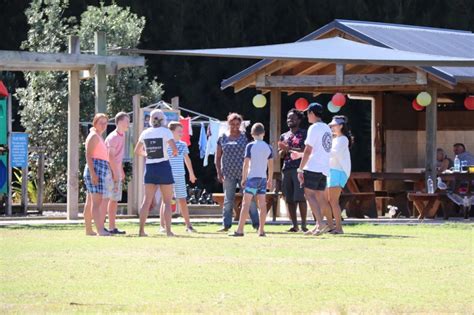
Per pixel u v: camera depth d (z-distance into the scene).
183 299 17.95
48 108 59.38
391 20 67.75
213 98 69.00
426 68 41.44
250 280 20.20
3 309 16.70
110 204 31.81
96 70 39.38
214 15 68.88
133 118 44.16
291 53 33.66
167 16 68.75
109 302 17.56
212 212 49.88
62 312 16.48
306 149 31.70
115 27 60.88
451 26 67.56
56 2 61.53
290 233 32.88
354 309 16.92
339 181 32.25
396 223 39.19
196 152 68.25
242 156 33.59
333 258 24.11
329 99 68.88
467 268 22.31
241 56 31.91
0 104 43.69
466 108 50.22
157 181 30.95
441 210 46.44
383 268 22.22
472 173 42.94
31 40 61.38
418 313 16.56
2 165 44.06
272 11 69.56
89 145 31.11
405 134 51.62
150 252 25.14
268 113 69.00
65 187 58.97
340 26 43.94
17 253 24.83
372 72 46.28
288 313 16.44
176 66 68.81
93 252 25.11
